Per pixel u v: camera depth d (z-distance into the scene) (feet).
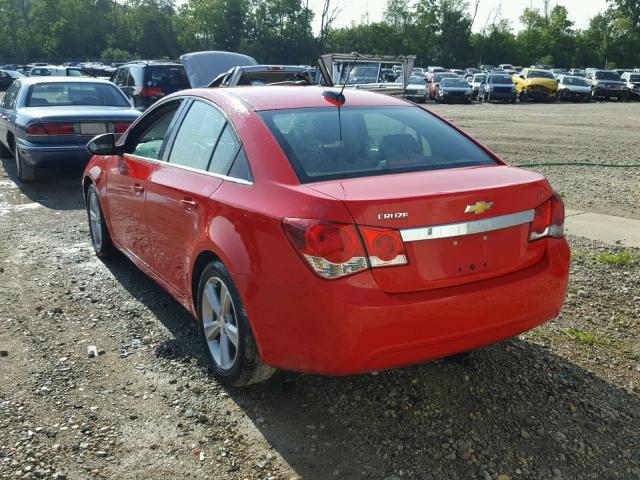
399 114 13.05
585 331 14.10
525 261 10.56
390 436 10.24
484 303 9.86
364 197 9.29
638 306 15.51
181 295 13.42
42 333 14.12
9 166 36.52
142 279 17.62
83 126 28.45
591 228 23.25
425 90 108.78
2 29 310.86
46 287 16.98
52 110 29.25
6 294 16.46
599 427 10.52
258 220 10.07
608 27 304.71
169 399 11.39
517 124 68.59
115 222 17.16
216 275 11.30
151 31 302.45
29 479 9.22
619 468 9.56
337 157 11.01
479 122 71.10
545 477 9.33
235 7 288.30
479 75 126.82
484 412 10.87
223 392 11.60
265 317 9.98
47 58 292.40
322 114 12.20
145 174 14.61
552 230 10.87
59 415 10.85
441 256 9.64
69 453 9.84
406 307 9.25
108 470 9.47
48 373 12.29
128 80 52.80
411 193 9.53
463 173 10.89
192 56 49.98
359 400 11.21
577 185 32.32
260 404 11.19
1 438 10.16
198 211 11.87
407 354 9.50
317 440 10.16
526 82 118.01
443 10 299.79
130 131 16.35
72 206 26.76
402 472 9.39
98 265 18.83
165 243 13.69
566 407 11.05
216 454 9.85
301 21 290.35
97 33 307.58
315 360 9.46
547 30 308.19
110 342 13.69
